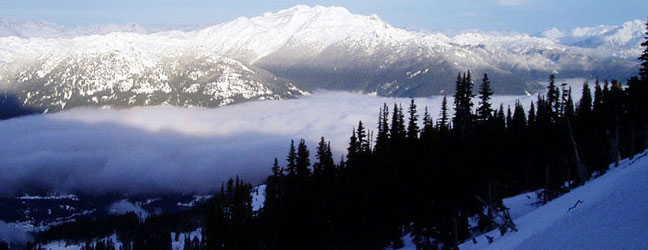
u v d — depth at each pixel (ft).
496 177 188.24
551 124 230.07
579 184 198.29
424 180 186.29
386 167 213.25
